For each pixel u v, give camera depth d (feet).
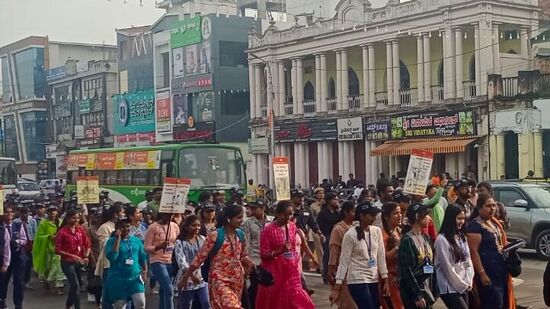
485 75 99.50
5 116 256.11
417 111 108.17
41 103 235.40
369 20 116.06
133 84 184.55
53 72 224.53
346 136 120.37
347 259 26.84
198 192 76.69
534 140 94.02
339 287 26.96
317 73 126.41
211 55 153.07
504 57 102.17
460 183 39.40
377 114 114.93
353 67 125.49
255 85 139.74
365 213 26.68
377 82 119.96
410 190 35.47
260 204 35.60
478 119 100.12
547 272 24.22
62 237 39.47
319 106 126.31
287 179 46.16
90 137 203.00
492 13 99.55
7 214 41.60
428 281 25.59
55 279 48.96
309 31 127.24
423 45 108.06
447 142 103.19
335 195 43.86
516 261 26.71
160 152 81.25
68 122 217.56
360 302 26.71
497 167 98.02
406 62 116.98
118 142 188.44
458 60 103.24
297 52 129.80
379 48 119.24
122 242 32.24
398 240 28.14
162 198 34.60
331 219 43.78
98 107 199.82
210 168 78.64
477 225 26.55
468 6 100.22
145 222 46.75
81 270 44.70
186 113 160.76
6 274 42.27
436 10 104.37
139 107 178.81
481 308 26.37
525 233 55.06
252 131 141.49
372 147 117.08
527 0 103.65
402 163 113.80
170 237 34.60
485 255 26.45
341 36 120.78
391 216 28.04
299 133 129.29
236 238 27.14
